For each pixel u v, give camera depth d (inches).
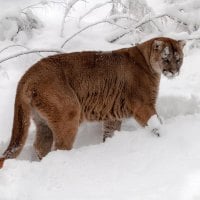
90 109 334.3
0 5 548.7
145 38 483.8
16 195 248.2
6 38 483.8
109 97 335.9
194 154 277.6
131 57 343.3
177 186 241.3
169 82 436.5
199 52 486.3
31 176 267.6
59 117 309.4
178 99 387.2
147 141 298.4
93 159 284.2
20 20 487.8
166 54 339.3
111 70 332.8
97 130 378.9
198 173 251.9
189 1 494.9
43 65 313.6
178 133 304.0
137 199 233.9
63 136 312.8
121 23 509.4
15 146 303.1
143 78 341.4
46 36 487.2
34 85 306.5
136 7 506.0
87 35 493.0
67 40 468.1
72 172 271.6
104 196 242.5
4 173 268.2
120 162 279.7
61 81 312.2
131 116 349.7
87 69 325.1
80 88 323.3
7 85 420.5
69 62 321.7
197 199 228.2
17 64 450.0
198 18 480.7
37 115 320.8
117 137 304.0
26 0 567.2
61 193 251.3
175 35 457.4
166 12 487.5
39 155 338.0
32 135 366.6
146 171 267.6
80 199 241.3
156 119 309.0
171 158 277.3
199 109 373.7
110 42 489.7
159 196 233.8
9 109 389.4
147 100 344.5
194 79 437.7
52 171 271.7
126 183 256.4
